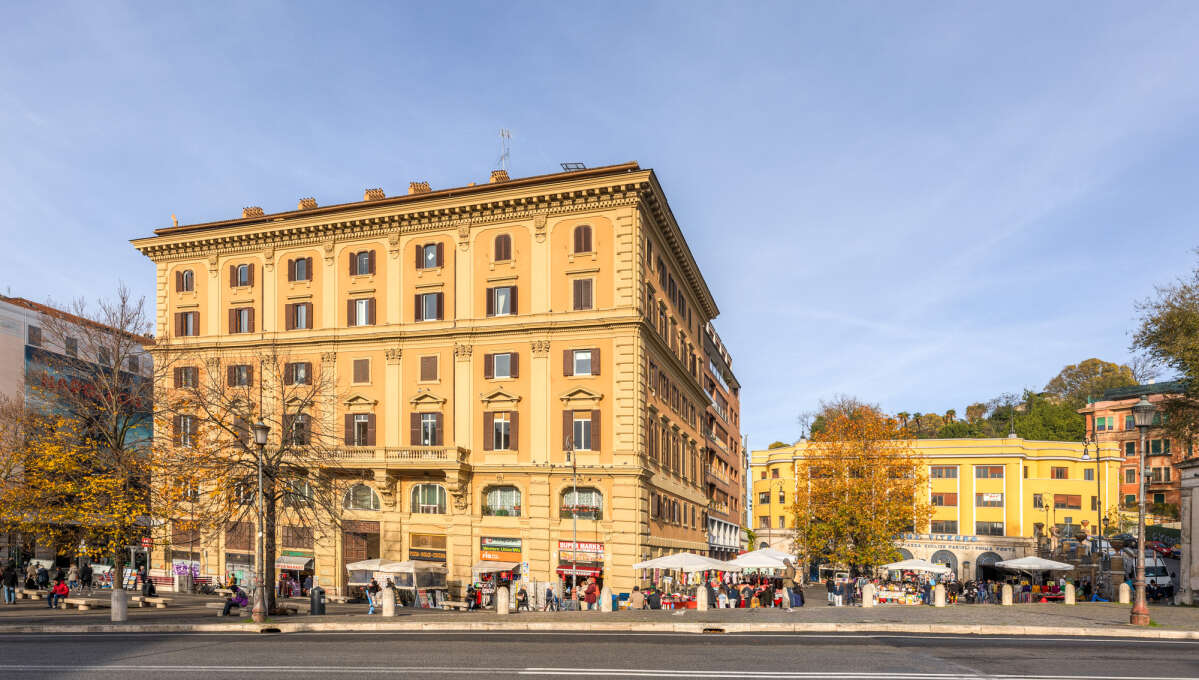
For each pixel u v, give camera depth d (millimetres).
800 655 19453
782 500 100875
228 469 39906
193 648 21547
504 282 50219
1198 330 44312
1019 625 25750
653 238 53000
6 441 48875
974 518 92000
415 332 51344
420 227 52406
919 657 19109
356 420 52156
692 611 33062
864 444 64812
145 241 58625
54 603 38062
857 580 52031
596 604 41312
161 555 56188
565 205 49375
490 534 48594
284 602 44969
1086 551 68625
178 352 56625
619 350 47562
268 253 55781
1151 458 95312
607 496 46812
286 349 54250
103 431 43562
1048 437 113438
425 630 27375
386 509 50062
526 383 49188
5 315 63375
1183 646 21625
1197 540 38719
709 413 79438
